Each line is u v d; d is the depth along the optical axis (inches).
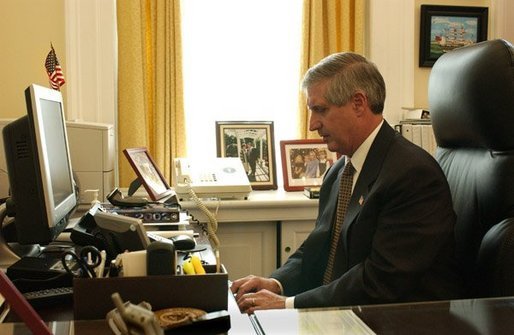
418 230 58.4
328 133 66.4
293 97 123.3
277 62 123.7
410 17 122.0
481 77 57.9
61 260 53.5
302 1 119.3
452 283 61.3
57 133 68.5
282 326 36.9
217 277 40.9
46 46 112.6
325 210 72.4
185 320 37.6
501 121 57.0
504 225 55.6
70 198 71.7
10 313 40.0
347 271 61.7
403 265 57.6
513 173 57.3
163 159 115.3
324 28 120.6
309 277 70.9
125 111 113.6
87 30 111.7
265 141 119.6
